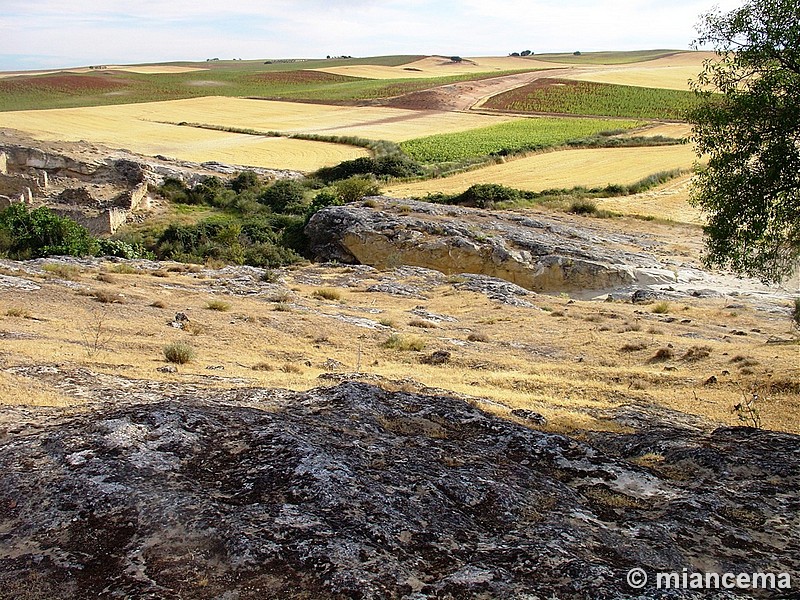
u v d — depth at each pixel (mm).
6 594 5227
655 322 28391
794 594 5660
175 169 69688
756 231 13695
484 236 43031
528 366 19562
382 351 20719
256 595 5152
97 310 21516
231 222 51625
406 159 78875
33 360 13023
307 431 8367
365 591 5145
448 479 7434
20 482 6719
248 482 6852
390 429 9430
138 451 7289
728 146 14023
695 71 154250
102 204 59625
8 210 39562
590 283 39312
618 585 5371
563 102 118375
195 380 13086
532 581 5449
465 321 28062
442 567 5730
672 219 55438
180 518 6043
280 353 18797
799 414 14352
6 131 74250
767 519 7336
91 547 5781
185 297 26547
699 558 6293
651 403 15469
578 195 62375
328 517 6199
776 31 12875
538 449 8969
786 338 24922
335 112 122125
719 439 10398
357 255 44938
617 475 8391
